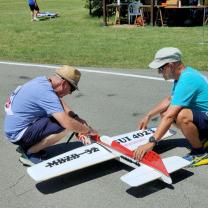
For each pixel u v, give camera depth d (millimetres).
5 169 4719
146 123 5102
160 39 12922
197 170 4555
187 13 16250
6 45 12906
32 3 18875
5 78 8844
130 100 7094
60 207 3922
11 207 3947
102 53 11102
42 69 9562
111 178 4453
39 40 13656
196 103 4488
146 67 9398
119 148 4484
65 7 25672
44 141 4574
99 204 3955
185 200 3975
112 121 6137
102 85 8094
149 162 4152
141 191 4160
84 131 4570
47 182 4402
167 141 5328
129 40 12969
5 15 22141
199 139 4633
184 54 10422
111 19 18406
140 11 16453
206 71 8719
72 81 4391
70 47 12156
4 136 5707
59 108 4355
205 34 13570
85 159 4441
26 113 4512
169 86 7840
